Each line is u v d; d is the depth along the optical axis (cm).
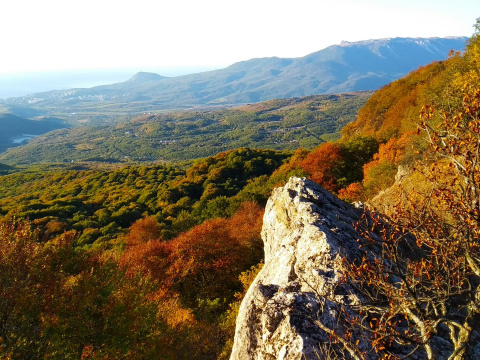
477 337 589
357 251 842
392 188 2020
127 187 11131
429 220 486
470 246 453
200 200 8381
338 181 5556
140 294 1469
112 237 5938
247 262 3378
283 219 1203
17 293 1098
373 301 585
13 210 7831
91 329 1241
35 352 1115
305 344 598
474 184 428
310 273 791
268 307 694
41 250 1234
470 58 3959
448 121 452
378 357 588
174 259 3288
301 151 7581
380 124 8425
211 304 2714
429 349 477
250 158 10881
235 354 751
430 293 629
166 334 1584
